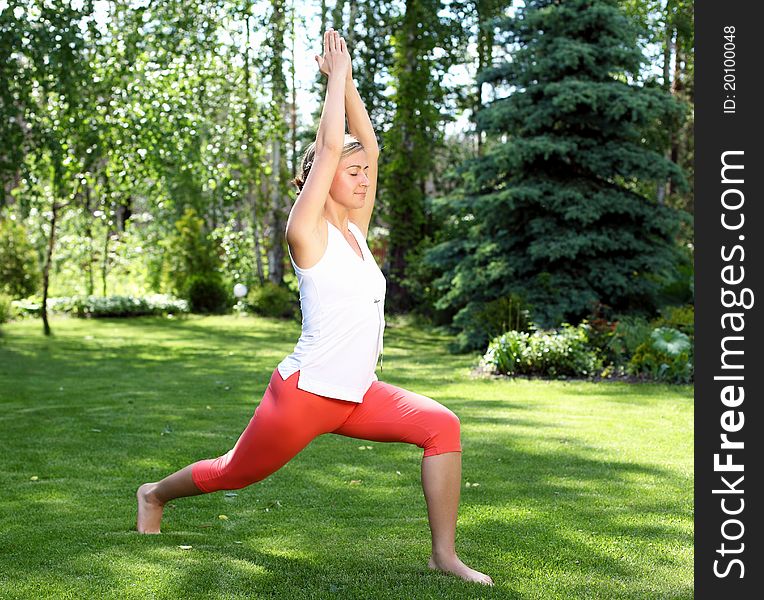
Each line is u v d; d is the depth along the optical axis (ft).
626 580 10.59
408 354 45.93
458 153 72.79
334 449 19.56
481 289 48.80
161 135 48.62
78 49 43.27
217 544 11.89
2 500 14.84
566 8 47.06
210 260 74.13
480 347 45.85
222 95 65.46
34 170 46.96
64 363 38.93
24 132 46.39
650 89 47.39
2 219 68.74
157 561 10.90
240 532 12.72
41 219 65.77
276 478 16.65
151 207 71.92
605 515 13.92
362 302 10.04
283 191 71.36
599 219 47.24
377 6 67.31
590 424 23.34
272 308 68.18
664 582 10.54
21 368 36.68
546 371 35.55
